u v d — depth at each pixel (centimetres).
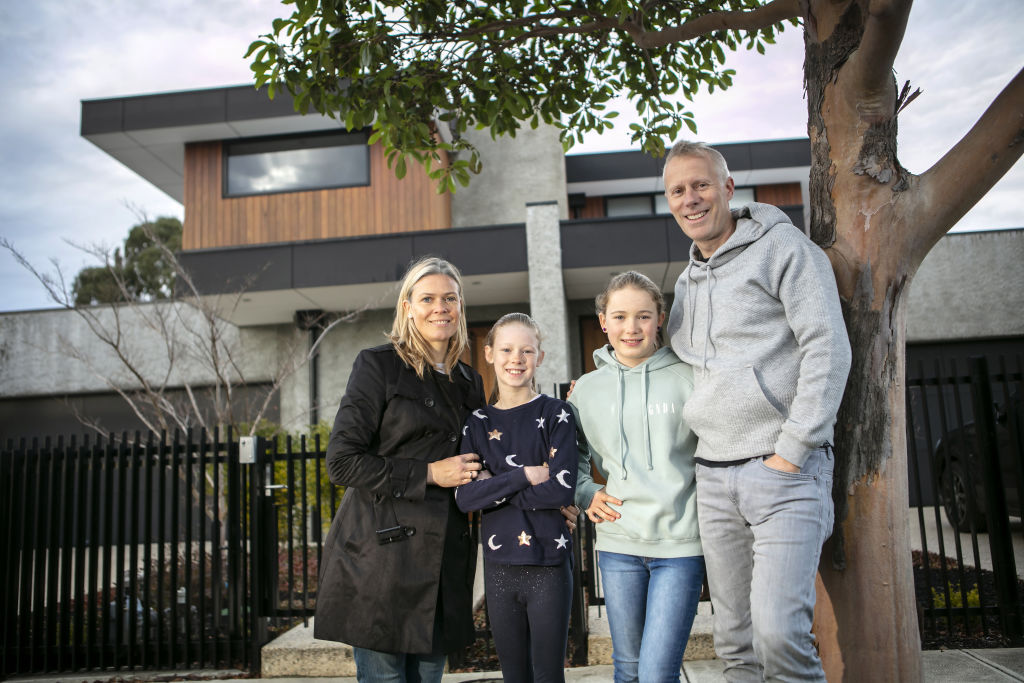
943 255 1098
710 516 213
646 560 225
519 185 1291
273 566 415
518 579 220
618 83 431
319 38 342
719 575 213
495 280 982
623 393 239
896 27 203
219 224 1152
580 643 385
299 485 660
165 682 385
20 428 1132
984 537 651
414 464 221
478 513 263
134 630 412
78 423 1127
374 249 949
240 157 1168
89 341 1123
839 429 225
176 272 843
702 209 223
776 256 210
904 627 214
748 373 205
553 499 216
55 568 424
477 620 429
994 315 1078
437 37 358
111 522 424
